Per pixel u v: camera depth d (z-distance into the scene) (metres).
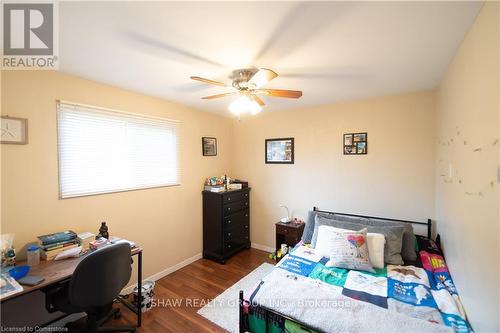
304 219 3.36
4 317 1.71
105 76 2.07
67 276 1.52
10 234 1.64
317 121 3.22
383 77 2.11
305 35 1.39
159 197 2.83
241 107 1.93
